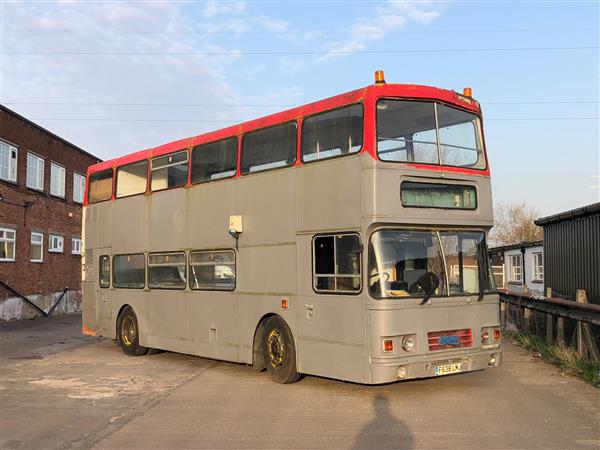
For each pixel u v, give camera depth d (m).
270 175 9.80
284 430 6.87
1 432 7.02
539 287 23.03
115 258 14.09
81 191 33.47
